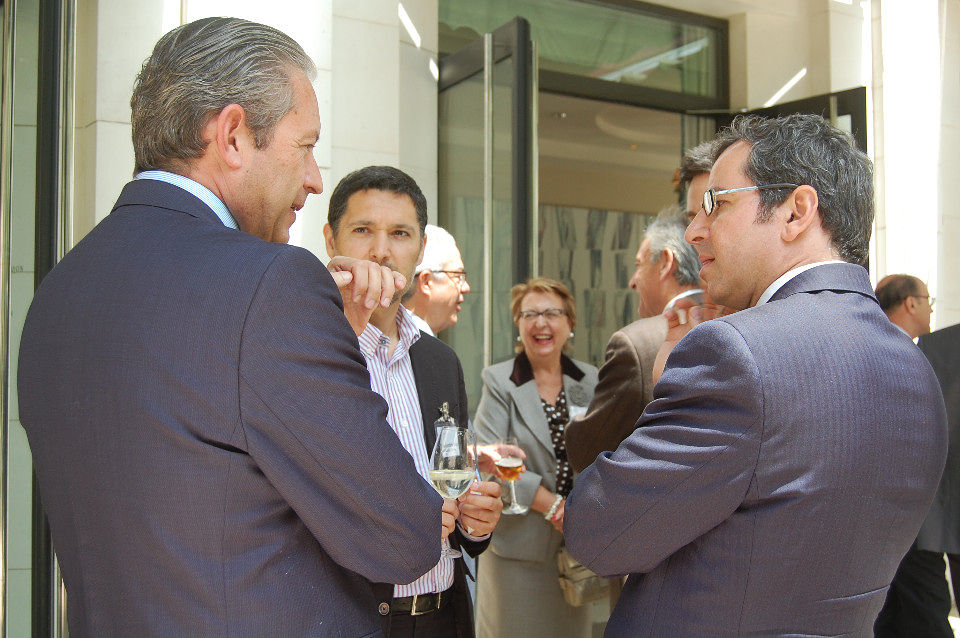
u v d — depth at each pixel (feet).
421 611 5.62
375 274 4.69
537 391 9.45
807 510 3.64
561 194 29.86
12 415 6.93
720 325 3.86
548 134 26.30
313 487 3.40
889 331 4.02
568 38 17.80
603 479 4.09
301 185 3.95
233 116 3.67
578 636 9.01
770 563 3.68
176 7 9.30
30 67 7.32
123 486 3.29
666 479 3.79
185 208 3.64
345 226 6.17
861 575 3.80
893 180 17.56
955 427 9.78
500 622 8.84
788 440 3.63
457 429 5.52
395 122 12.97
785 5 18.42
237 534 3.29
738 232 4.23
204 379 3.27
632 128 25.71
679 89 18.90
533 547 8.68
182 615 3.25
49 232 7.32
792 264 4.16
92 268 3.56
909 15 17.88
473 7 16.66
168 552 3.25
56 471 3.50
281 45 3.86
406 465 3.67
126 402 3.29
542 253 29.37
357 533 3.50
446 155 14.60
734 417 3.67
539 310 9.46
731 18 18.89
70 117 7.52
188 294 3.33
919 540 9.96
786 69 18.44
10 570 6.87
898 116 17.67
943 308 17.98
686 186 7.07
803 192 4.09
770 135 4.24
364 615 3.70
